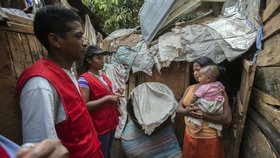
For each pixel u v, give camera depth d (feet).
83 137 4.64
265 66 8.66
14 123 4.33
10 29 5.26
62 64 4.70
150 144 12.72
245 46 11.83
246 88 9.73
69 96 4.35
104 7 26.00
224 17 13.79
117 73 13.82
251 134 9.75
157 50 14.08
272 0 8.35
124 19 26.13
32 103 3.92
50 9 4.42
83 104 4.82
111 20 26.21
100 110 7.95
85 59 8.25
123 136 13.51
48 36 4.43
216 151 9.45
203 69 9.40
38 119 3.87
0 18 3.99
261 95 8.80
